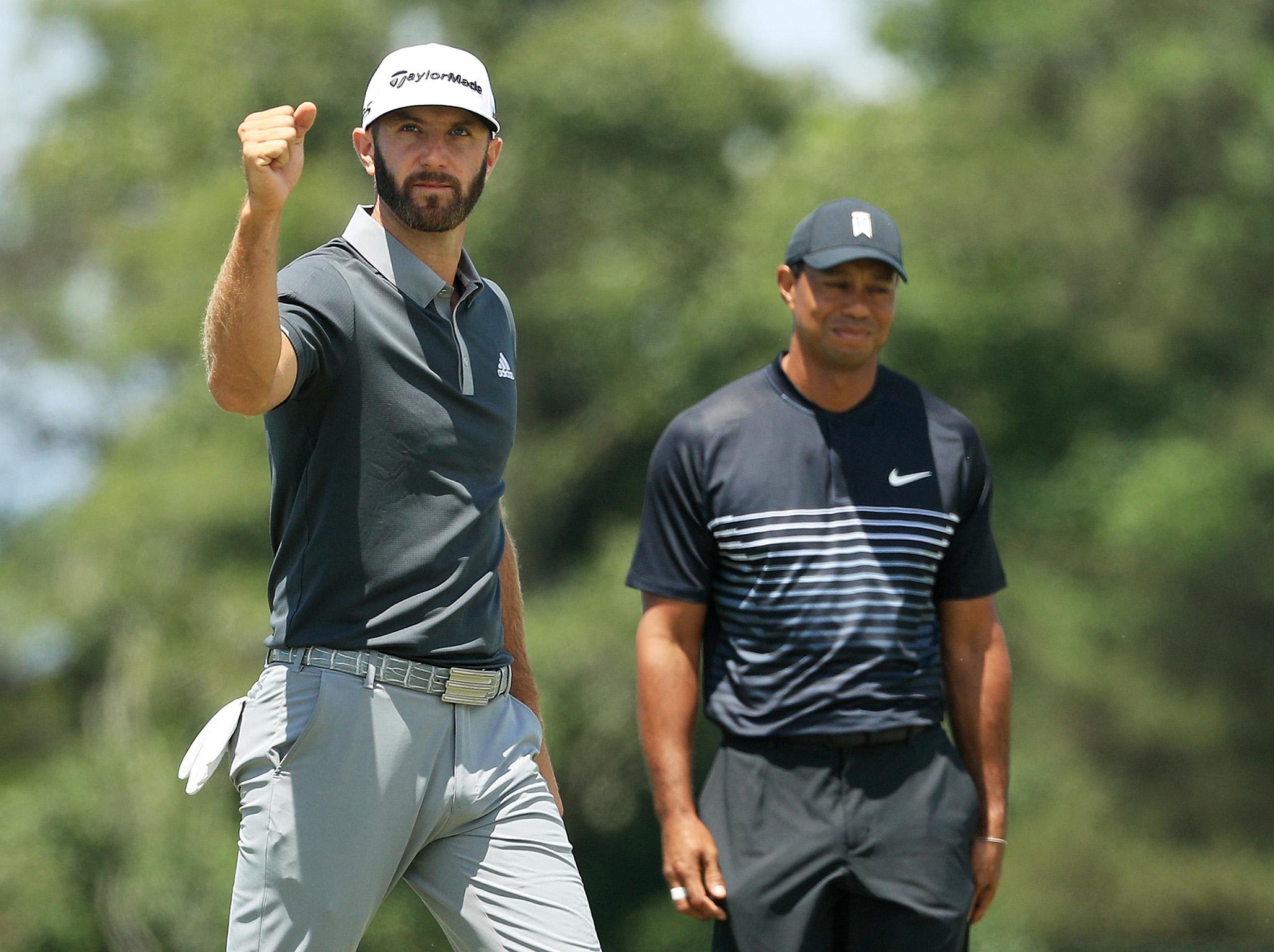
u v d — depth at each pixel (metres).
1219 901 67.25
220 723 12.30
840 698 15.59
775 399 16.22
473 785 12.44
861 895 15.61
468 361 12.51
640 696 16.38
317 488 12.20
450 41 77.94
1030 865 68.00
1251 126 71.00
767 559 15.77
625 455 77.00
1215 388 73.75
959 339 68.50
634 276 72.25
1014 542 73.50
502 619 13.36
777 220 68.88
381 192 12.36
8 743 75.50
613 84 72.94
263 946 12.18
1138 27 75.31
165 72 74.62
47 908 58.41
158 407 67.31
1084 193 71.31
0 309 78.62
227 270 10.91
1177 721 69.38
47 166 76.31
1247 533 69.56
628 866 75.06
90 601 63.22
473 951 12.62
